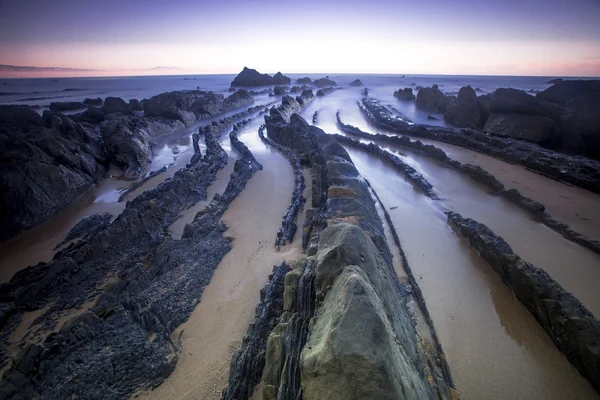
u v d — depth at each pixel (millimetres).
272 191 33719
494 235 22188
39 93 152375
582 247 22484
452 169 38094
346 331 8828
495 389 13359
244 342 14922
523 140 43562
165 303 18219
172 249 22797
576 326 14422
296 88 145875
